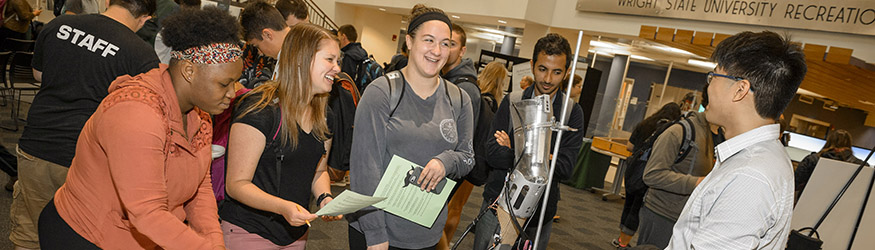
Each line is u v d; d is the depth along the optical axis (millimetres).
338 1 11523
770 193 1110
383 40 12953
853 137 12227
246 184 1546
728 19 7379
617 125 10203
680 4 7812
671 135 2533
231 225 1669
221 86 1246
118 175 1143
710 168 2541
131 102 1169
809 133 12586
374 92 1765
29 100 6934
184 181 1359
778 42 1181
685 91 10117
